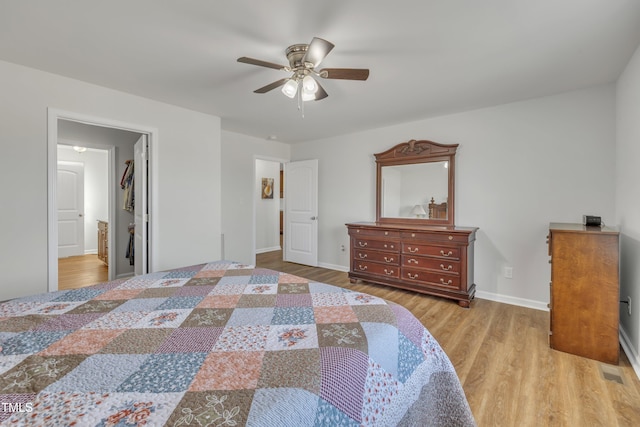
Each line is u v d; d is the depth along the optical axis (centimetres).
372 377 88
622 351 223
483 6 159
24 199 233
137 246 333
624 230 235
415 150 380
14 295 229
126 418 63
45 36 190
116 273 412
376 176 424
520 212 312
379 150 425
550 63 223
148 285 162
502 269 324
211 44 199
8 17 170
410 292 357
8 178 226
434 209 368
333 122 391
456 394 117
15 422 62
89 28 181
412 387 101
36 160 238
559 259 219
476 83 260
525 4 157
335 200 479
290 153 547
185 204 335
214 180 361
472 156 341
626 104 229
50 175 243
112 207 407
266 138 496
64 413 64
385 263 365
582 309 212
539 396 172
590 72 239
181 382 76
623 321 231
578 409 162
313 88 195
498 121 322
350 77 193
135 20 173
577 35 185
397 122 390
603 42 193
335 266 482
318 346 95
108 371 81
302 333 105
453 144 351
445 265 318
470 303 314
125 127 288
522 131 309
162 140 315
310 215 504
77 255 601
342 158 468
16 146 229
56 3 157
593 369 198
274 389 74
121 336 102
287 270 475
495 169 326
